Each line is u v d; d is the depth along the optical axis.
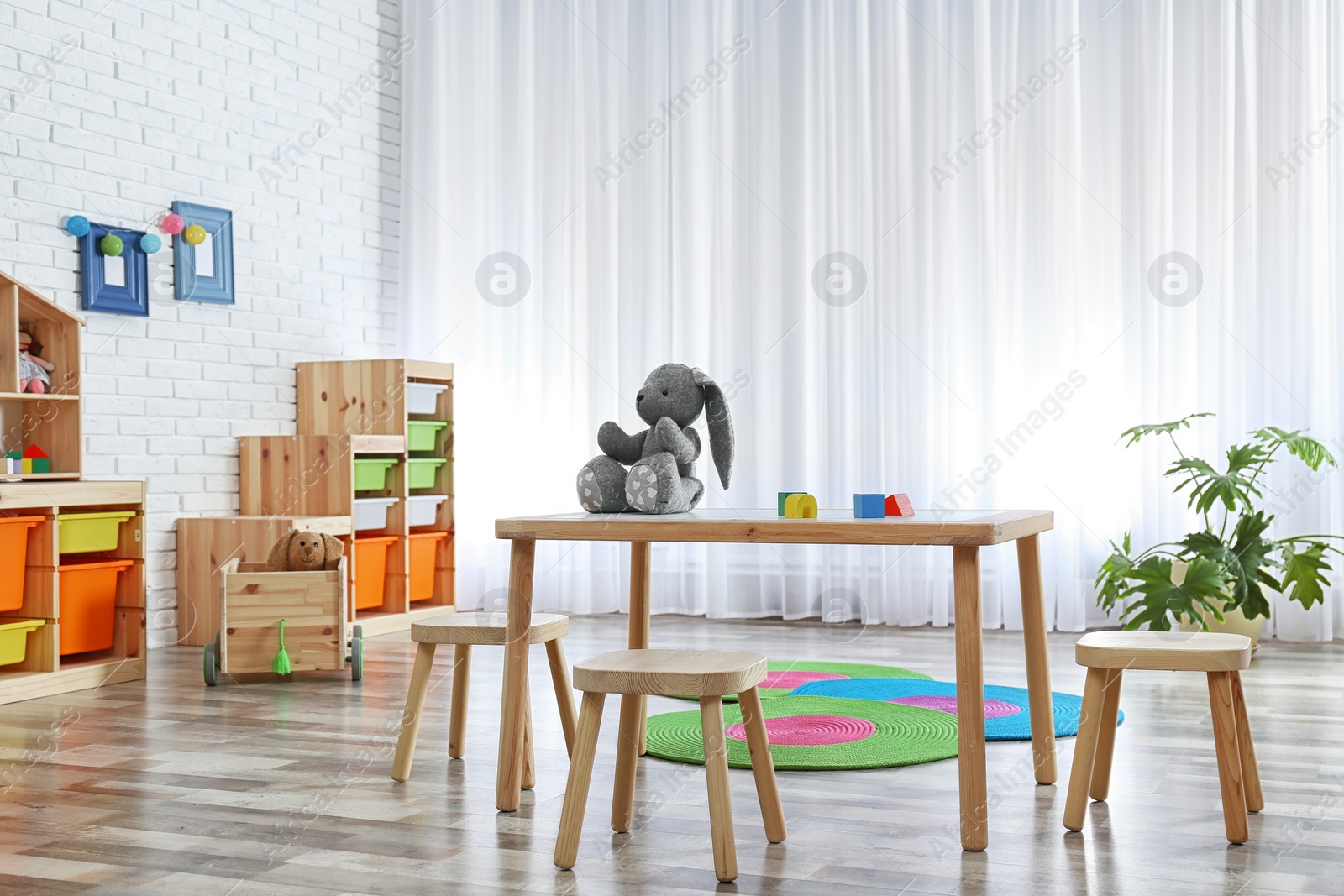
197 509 4.63
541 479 5.32
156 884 1.91
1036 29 4.61
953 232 4.72
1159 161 4.47
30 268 4.00
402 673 3.87
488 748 2.81
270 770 2.62
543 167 5.32
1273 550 4.11
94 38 4.23
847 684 3.57
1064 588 4.55
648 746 2.77
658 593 5.22
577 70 5.25
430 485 5.21
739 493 4.99
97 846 2.10
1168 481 4.45
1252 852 2.01
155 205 4.46
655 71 5.14
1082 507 4.55
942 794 2.39
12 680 3.42
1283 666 3.79
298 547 3.85
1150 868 1.93
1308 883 1.86
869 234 4.84
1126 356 4.51
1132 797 2.35
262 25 4.90
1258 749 2.72
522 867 1.98
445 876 1.94
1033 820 2.21
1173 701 3.23
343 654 3.79
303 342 5.11
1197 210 4.43
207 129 4.66
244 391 4.84
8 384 3.59
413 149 5.51
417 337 5.52
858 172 4.86
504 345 5.36
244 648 3.73
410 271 5.52
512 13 5.39
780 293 4.98
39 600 3.58
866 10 4.83
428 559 5.21
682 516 2.37
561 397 5.29
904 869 1.95
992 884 1.87
